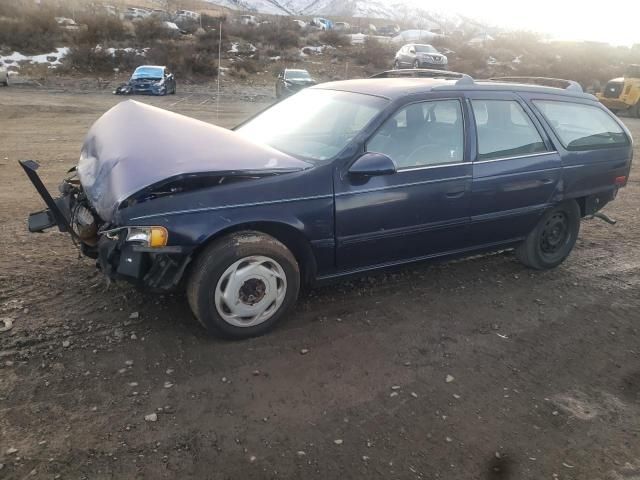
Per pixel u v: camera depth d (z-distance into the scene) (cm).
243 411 301
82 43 3269
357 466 267
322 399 315
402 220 411
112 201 327
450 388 334
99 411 292
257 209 350
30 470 251
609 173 540
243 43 4053
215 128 408
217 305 350
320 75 3606
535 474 271
